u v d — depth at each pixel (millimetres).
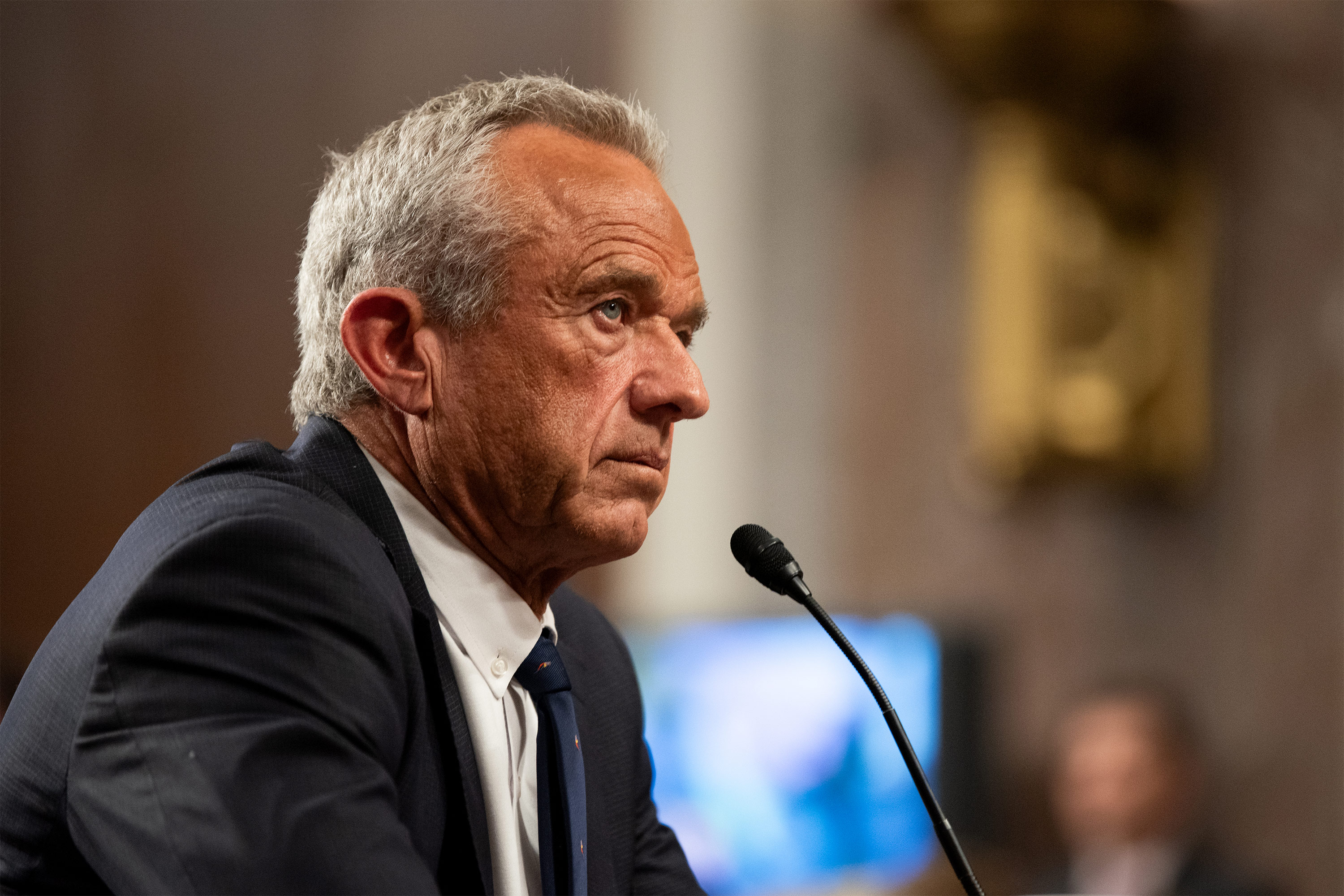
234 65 12406
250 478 4184
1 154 11773
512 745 4570
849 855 13695
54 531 11812
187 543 3625
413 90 12844
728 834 13164
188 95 12305
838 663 13875
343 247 4641
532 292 4383
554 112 4629
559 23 13273
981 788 14328
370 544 4117
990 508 14750
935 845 14211
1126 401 14469
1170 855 13859
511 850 4340
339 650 3662
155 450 12102
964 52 13523
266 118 12453
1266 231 14602
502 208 4395
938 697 14273
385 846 3414
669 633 13156
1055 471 14359
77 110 12008
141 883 3361
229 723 3473
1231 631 14664
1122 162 14539
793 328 14367
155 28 12234
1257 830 14445
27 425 11766
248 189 12398
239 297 12352
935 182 14906
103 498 11945
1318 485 14336
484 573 4578
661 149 4875
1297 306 14453
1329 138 14328
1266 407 14594
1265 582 14539
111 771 3492
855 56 14758
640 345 4543
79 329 11945
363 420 4629
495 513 4516
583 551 4566
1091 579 15055
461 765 4145
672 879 5418
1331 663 14250
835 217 14641
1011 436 14031
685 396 4496
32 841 3773
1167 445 14680
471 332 4406
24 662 11109
